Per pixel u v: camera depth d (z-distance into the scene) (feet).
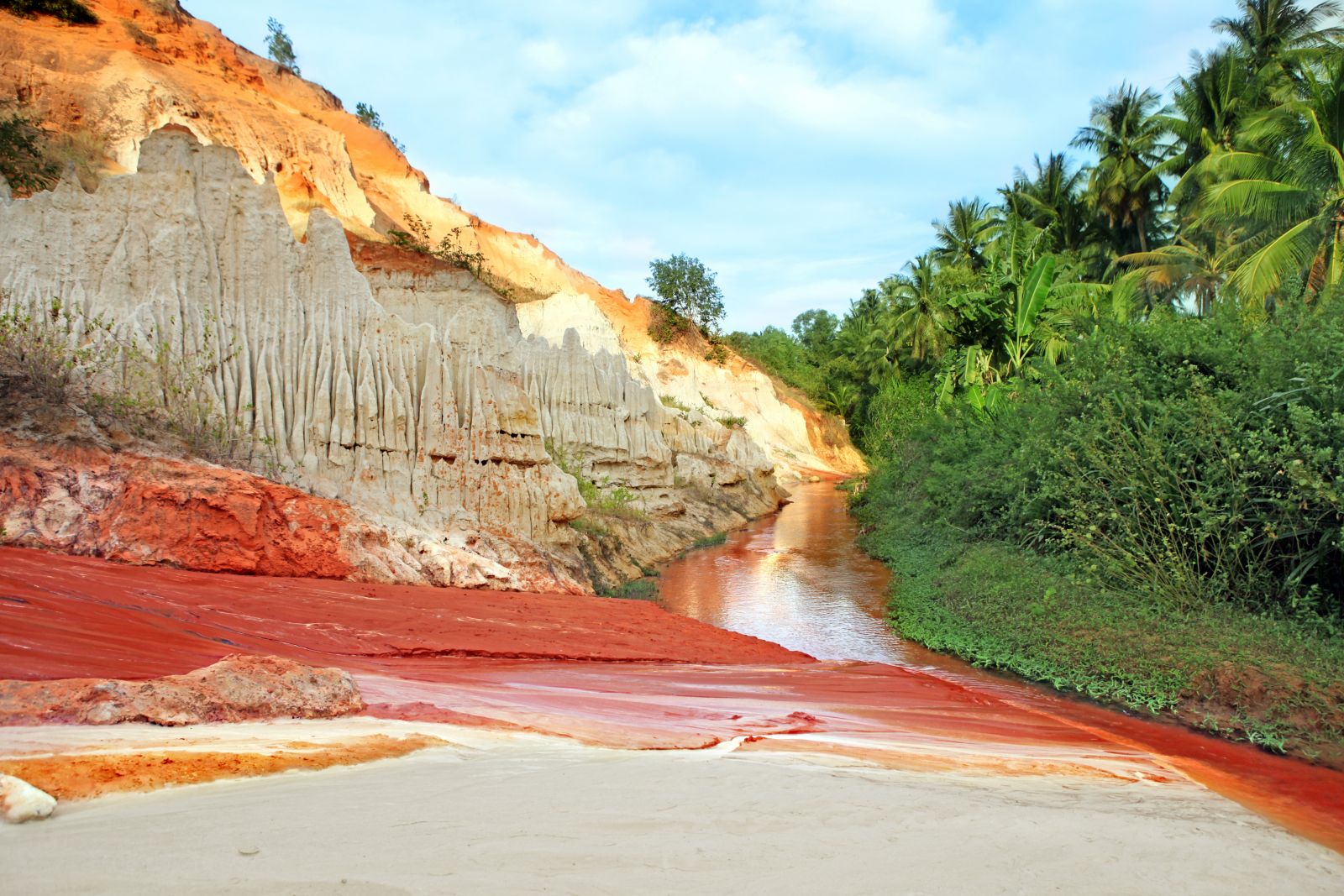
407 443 56.34
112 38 129.08
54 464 38.45
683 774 15.57
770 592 68.08
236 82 144.66
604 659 37.04
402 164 179.32
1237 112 110.22
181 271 50.14
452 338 68.23
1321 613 37.93
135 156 109.40
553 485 66.23
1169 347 52.42
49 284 46.75
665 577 76.48
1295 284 54.44
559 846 10.76
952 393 112.78
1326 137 71.41
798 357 315.37
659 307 233.35
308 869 9.12
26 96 107.65
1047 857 12.75
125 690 15.31
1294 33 114.32
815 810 13.78
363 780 13.24
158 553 38.32
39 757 11.72
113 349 45.29
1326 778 24.43
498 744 17.31
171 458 43.11
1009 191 158.30
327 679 18.67
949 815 14.42
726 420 172.65
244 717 16.49
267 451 49.52
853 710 29.40
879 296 264.11
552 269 202.18
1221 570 41.27
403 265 82.07
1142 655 35.99
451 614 39.50
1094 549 47.34
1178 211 114.32
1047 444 56.85
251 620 30.42
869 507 117.29
